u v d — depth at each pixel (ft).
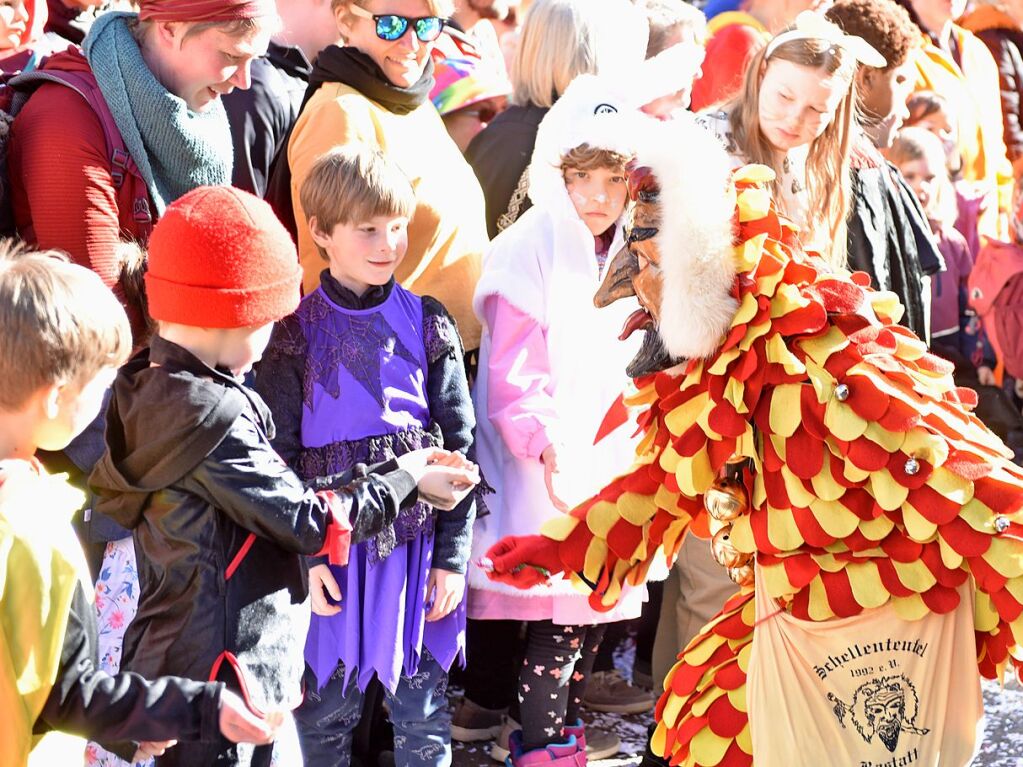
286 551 8.57
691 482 8.70
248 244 8.22
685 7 16.34
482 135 14.55
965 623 8.56
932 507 8.27
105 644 9.92
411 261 12.46
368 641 10.46
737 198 8.57
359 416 10.59
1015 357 19.79
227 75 10.89
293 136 12.41
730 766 9.05
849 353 8.43
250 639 8.34
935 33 21.76
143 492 8.25
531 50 14.03
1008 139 23.34
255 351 8.57
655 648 13.14
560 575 11.61
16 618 6.88
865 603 8.40
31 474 7.20
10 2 11.57
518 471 12.07
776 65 12.24
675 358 8.79
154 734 7.22
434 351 11.10
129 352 7.72
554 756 11.98
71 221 10.30
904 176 19.13
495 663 13.20
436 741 11.01
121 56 10.53
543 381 11.96
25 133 10.48
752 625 9.28
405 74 12.64
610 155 11.69
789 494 8.49
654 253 8.57
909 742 8.56
